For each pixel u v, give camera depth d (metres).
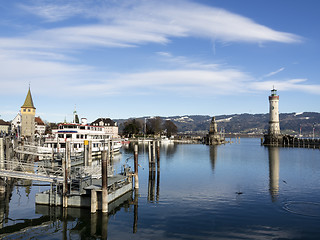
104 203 31.52
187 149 137.75
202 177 55.59
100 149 88.06
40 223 29.56
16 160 55.28
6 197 39.00
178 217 31.19
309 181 51.09
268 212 32.66
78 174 36.00
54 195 34.72
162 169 67.00
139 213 32.56
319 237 25.73
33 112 105.50
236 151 125.06
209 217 31.08
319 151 125.19
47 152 71.56
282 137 171.88
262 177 55.47
